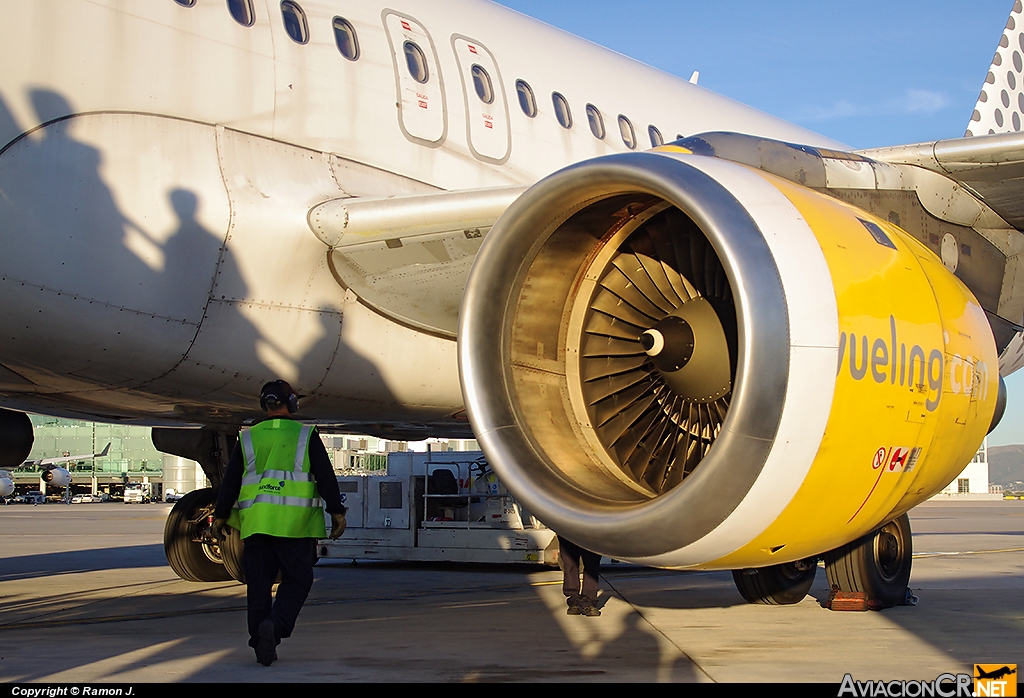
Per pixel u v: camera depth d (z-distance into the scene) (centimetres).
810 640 508
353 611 637
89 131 543
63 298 533
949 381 437
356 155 663
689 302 455
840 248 408
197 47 593
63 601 711
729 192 405
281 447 445
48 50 535
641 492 439
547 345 472
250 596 438
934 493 477
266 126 617
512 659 450
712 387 444
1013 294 620
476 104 761
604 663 440
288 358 607
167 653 468
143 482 7156
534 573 955
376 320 633
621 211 459
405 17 736
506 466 433
